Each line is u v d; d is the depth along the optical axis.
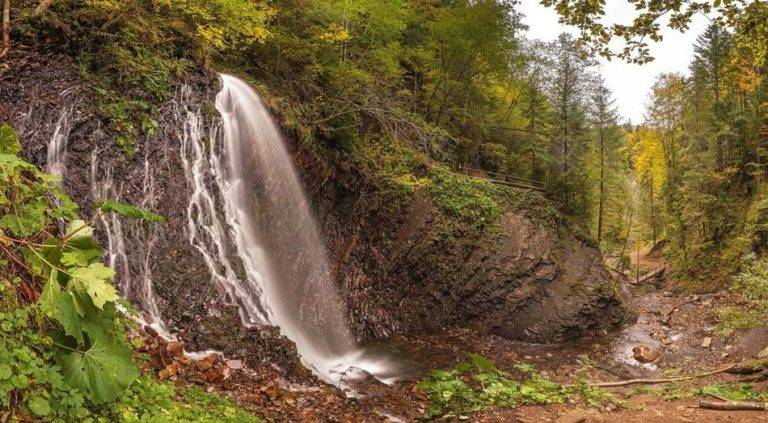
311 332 13.46
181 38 11.22
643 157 47.34
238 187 11.89
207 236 10.43
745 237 29.33
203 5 11.32
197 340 8.21
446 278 17.56
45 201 4.68
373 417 7.79
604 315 18.97
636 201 51.94
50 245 4.12
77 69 8.88
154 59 10.23
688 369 15.92
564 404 8.76
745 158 34.03
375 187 17.25
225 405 6.12
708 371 15.44
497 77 27.45
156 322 8.17
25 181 4.99
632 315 20.58
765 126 32.19
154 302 8.41
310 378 8.93
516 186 23.83
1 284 3.86
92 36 9.29
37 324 3.94
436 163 20.72
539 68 31.00
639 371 15.70
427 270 17.48
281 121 13.55
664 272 39.59
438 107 23.98
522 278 18.17
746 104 35.38
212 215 10.74
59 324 4.09
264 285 11.94
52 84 8.41
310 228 14.76
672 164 43.34
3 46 7.92
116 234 8.41
